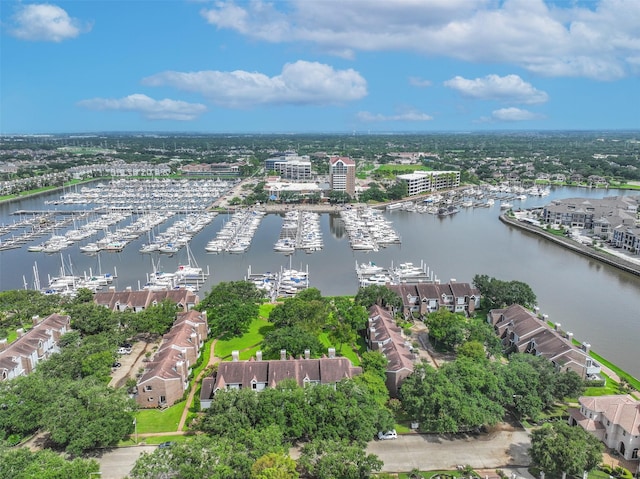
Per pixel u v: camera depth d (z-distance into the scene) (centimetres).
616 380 13500
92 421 10281
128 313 16275
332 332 15362
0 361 12925
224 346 15512
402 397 11750
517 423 11512
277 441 9494
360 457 9088
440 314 15525
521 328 15300
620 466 9962
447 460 10225
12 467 8481
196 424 11150
